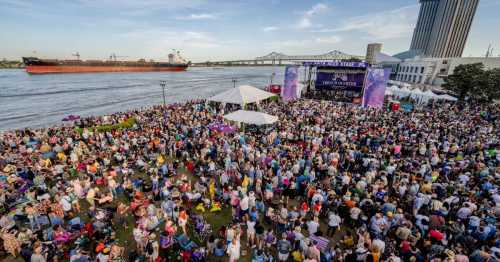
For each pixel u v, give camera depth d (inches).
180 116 962.7
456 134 745.0
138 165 559.8
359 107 1192.2
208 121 904.3
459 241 312.8
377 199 389.1
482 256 270.1
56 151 624.4
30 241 317.4
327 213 401.4
